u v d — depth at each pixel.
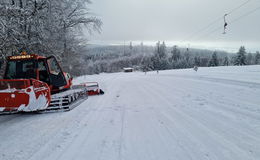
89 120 4.53
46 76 5.86
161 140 3.27
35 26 9.45
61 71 6.57
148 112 5.02
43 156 2.89
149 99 6.80
